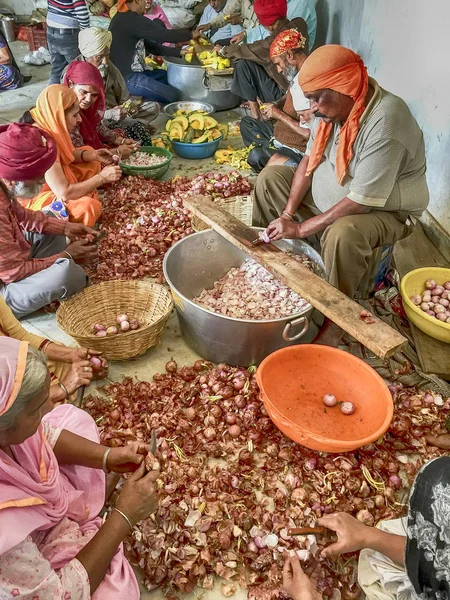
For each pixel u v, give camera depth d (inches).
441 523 57.4
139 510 66.4
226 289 120.0
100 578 61.5
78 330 110.3
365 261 111.3
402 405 98.7
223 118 234.7
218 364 108.9
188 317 104.1
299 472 87.1
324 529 77.4
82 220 143.2
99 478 76.2
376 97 101.2
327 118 103.3
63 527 64.2
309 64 98.7
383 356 81.2
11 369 50.2
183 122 196.2
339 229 106.7
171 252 113.9
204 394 99.5
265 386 93.4
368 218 109.1
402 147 102.3
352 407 93.4
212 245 122.1
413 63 160.9
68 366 99.6
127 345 105.1
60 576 57.0
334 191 113.9
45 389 53.1
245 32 230.8
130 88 225.8
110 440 88.6
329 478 85.4
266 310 110.9
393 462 89.7
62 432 74.1
